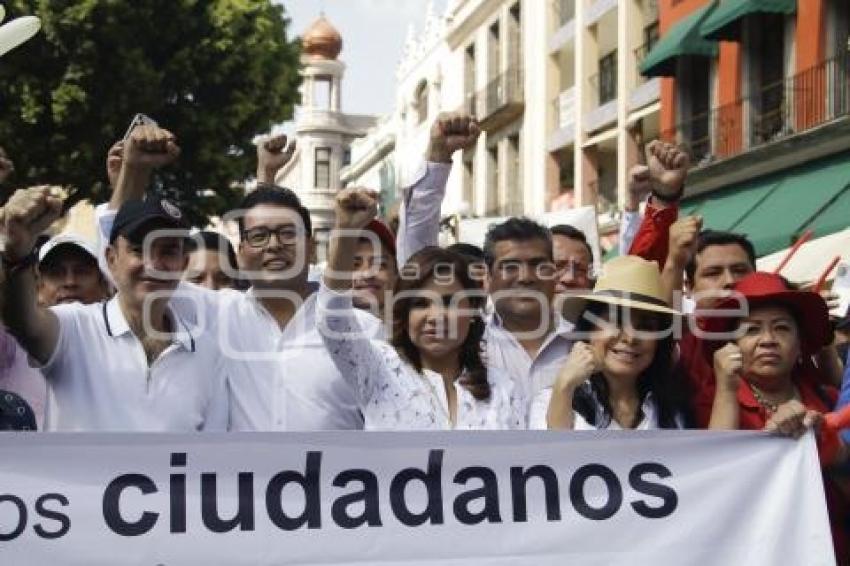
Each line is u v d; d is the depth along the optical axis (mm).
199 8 20406
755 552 3844
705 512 3861
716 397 4117
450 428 4172
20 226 3723
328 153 64688
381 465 3736
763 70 18781
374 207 4016
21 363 4523
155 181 20953
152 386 4066
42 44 19203
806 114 17016
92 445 3590
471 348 4305
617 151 26234
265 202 4449
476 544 3756
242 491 3654
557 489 3822
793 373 4539
